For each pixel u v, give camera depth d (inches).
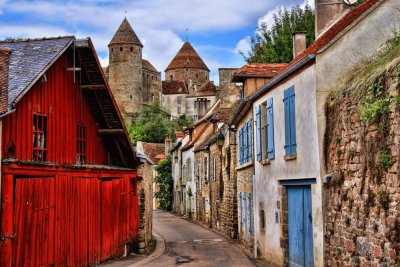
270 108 620.7
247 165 792.3
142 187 804.0
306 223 517.0
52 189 511.8
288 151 551.2
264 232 677.9
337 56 468.1
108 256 665.0
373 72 381.4
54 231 513.0
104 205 653.3
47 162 522.6
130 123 3811.5
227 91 1457.9
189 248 854.5
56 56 543.2
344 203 413.1
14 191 447.8
